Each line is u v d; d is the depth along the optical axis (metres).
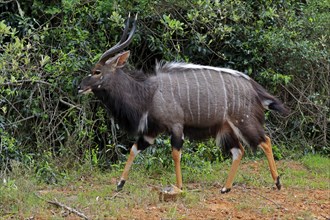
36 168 15.84
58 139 17.59
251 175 16.66
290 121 21.00
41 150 17.25
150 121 14.27
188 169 16.48
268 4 20.56
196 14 18.09
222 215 12.20
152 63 20.14
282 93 21.09
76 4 18.06
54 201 12.72
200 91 14.28
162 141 17.06
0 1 17.98
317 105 20.70
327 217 12.38
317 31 21.09
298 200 13.80
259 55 20.31
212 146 18.36
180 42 19.80
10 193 13.14
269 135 20.34
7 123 17.05
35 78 16.36
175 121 14.17
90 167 16.73
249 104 14.49
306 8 21.39
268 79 20.20
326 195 14.50
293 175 17.22
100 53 18.06
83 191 14.34
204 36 18.70
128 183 15.11
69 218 11.79
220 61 20.36
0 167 15.91
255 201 13.44
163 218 11.77
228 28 18.66
